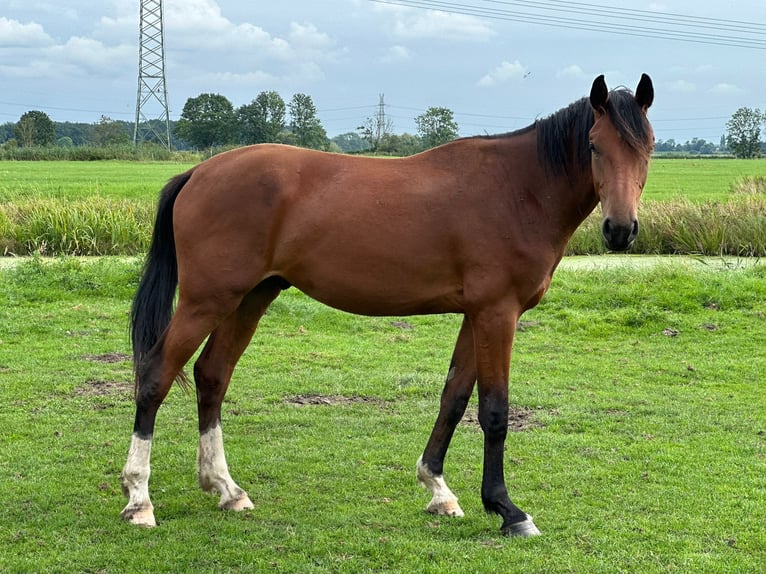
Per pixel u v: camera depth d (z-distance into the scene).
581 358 9.20
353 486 5.32
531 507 5.02
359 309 4.80
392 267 4.58
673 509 4.99
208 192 4.66
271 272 4.73
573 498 5.17
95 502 4.92
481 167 4.63
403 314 4.82
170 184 4.95
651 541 4.50
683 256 15.81
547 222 4.59
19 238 14.74
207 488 5.01
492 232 4.50
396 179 4.65
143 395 4.66
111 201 17.09
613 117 4.34
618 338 10.12
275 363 8.54
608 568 4.15
